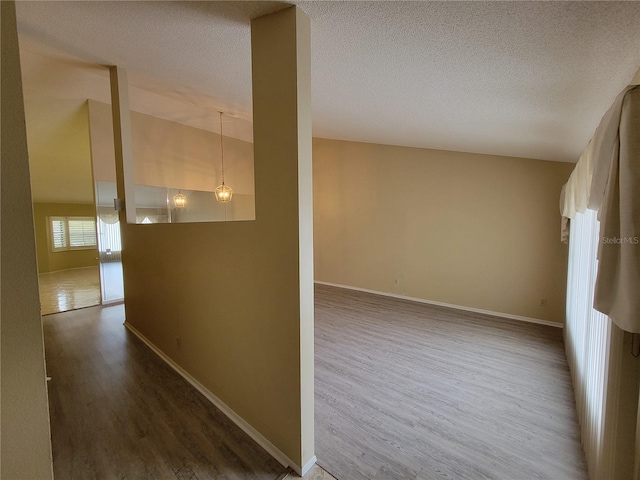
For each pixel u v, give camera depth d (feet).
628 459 3.86
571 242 9.82
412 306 16.14
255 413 6.02
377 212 18.95
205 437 6.10
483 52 4.23
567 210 9.43
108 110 15.10
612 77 4.30
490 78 5.05
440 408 7.14
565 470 5.35
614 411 3.97
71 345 10.52
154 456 5.61
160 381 8.17
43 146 16.29
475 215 15.06
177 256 8.07
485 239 14.80
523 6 3.08
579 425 6.54
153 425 6.43
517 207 13.87
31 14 5.87
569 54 3.88
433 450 5.81
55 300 16.78
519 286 13.94
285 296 5.17
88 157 18.85
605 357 4.54
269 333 5.53
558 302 13.03
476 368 9.14
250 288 5.81
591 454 5.13
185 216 19.19
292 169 4.81
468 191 15.23
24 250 2.25
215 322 6.87
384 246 18.72
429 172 16.56
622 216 3.25
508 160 14.01
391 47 4.58
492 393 7.79
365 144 19.29
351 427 6.46
